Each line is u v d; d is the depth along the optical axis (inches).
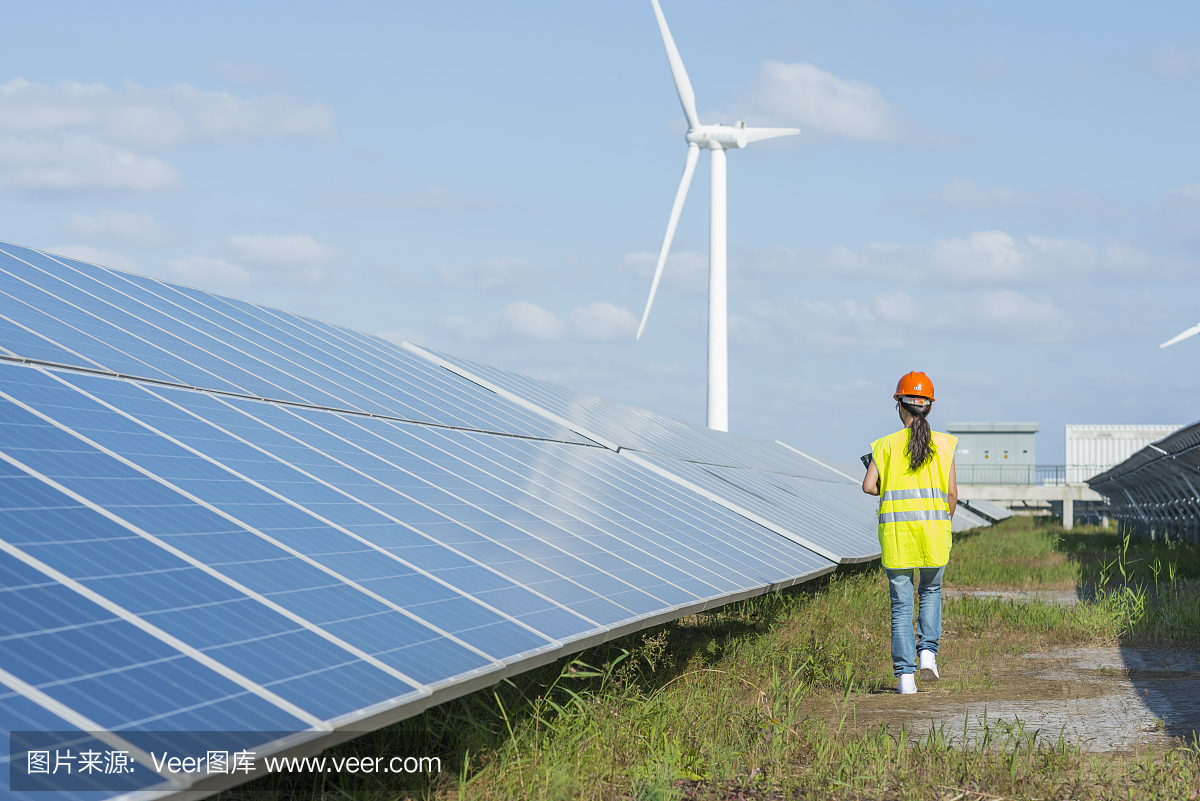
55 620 155.7
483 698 288.7
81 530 189.6
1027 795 233.0
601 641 261.3
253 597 193.0
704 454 905.5
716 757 259.8
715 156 1772.9
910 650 381.4
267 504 248.8
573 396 910.4
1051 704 354.9
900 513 383.6
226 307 497.4
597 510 409.7
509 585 265.6
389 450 366.0
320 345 523.2
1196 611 561.3
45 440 226.1
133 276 460.8
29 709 133.3
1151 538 1831.9
